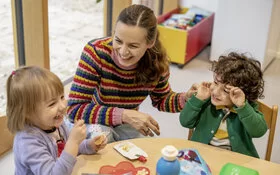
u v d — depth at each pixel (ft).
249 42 11.82
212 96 5.14
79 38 12.64
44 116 4.16
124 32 4.78
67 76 10.59
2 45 9.48
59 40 12.43
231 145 5.25
